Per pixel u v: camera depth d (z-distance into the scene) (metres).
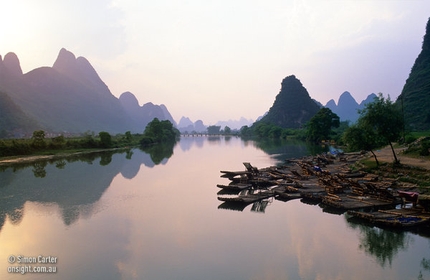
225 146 106.19
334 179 28.50
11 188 33.38
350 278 13.67
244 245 17.36
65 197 29.12
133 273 14.45
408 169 29.67
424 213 19.91
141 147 105.31
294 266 14.84
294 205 25.38
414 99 111.50
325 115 100.94
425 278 13.55
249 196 27.44
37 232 19.81
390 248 16.61
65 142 81.69
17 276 14.32
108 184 35.66
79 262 15.61
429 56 131.00
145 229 20.17
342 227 19.88
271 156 66.75
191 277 14.00
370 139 33.69
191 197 29.03
